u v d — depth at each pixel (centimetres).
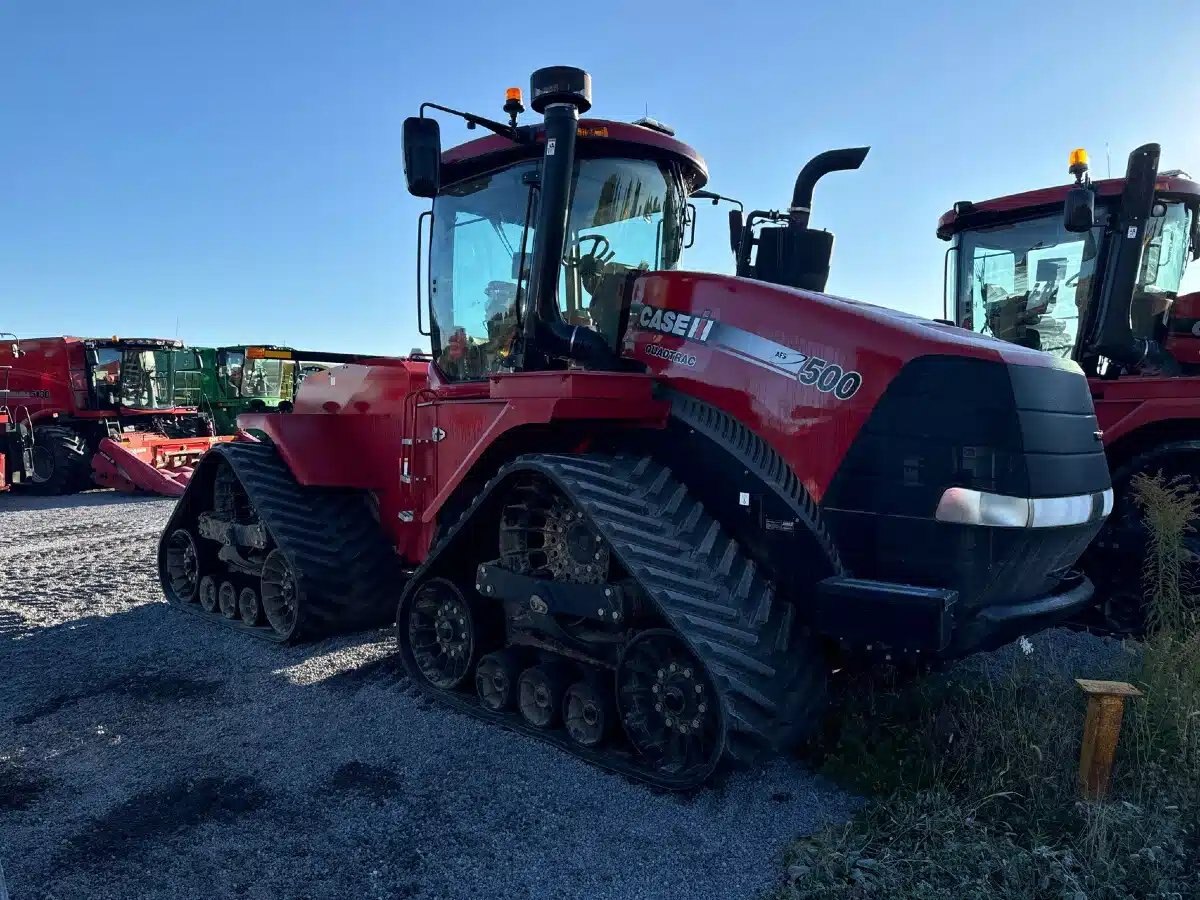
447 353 482
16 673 478
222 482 600
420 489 477
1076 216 523
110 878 278
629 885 271
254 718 408
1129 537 529
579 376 346
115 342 1599
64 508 1214
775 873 275
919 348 308
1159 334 611
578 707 367
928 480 303
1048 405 310
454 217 477
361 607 523
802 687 324
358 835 302
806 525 325
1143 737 329
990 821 290
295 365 2047
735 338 356
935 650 284
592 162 424
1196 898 250
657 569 322
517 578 373
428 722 397
